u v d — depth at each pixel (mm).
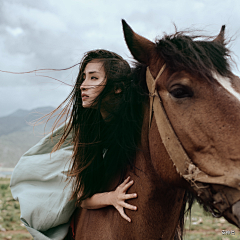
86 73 1562
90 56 1614
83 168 1580
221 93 1038
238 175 911
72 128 1770
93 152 1616
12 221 5539
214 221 5883
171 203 1359
